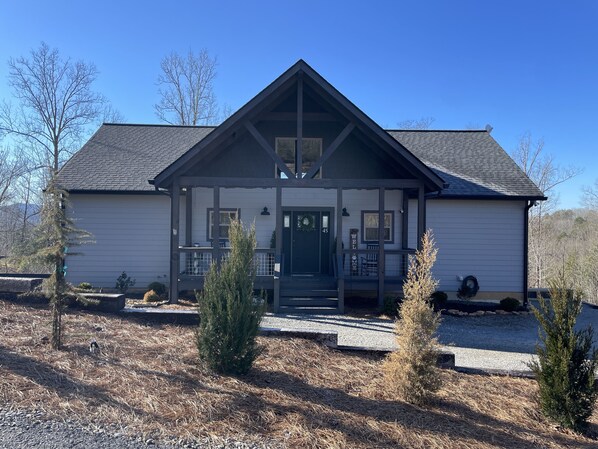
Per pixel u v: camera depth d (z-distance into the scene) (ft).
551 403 16.71
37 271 54.24
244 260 18.81
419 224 38.86
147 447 12.34
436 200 47.80
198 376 17.58
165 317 25.61
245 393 16.38
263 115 39.14
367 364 21.03
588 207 119.65
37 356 18.37
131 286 46.19
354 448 13.20
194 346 21.18
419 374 17.13
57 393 15.14
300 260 47.03
